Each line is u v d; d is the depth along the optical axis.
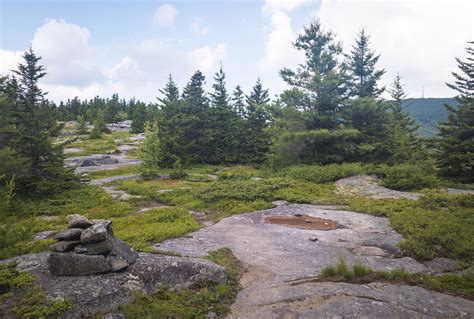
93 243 7.52
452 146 22.34
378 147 27.95
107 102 121.81
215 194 18.58
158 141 32.50
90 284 6.76
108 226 8.03
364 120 29.39
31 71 21.53
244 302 6.94
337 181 22.08
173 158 35.62
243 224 13.60
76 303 6.22
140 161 41.91
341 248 10.53
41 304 6.01
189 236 11.66
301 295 6.93
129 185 23.61
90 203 17.84
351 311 6.18
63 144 20.72
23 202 16.73
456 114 24.42
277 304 6.65
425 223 11.98
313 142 27.83
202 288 7.38
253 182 21.16
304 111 28.42
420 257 9.49
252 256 9.78
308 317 6.09
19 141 18.88
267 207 16.41
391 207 14.95
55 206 16.81
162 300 6.84
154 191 21.05
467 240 9.97
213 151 40.34
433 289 7.42
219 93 42.66
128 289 6.92
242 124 41.28
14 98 20.84
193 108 40.62
